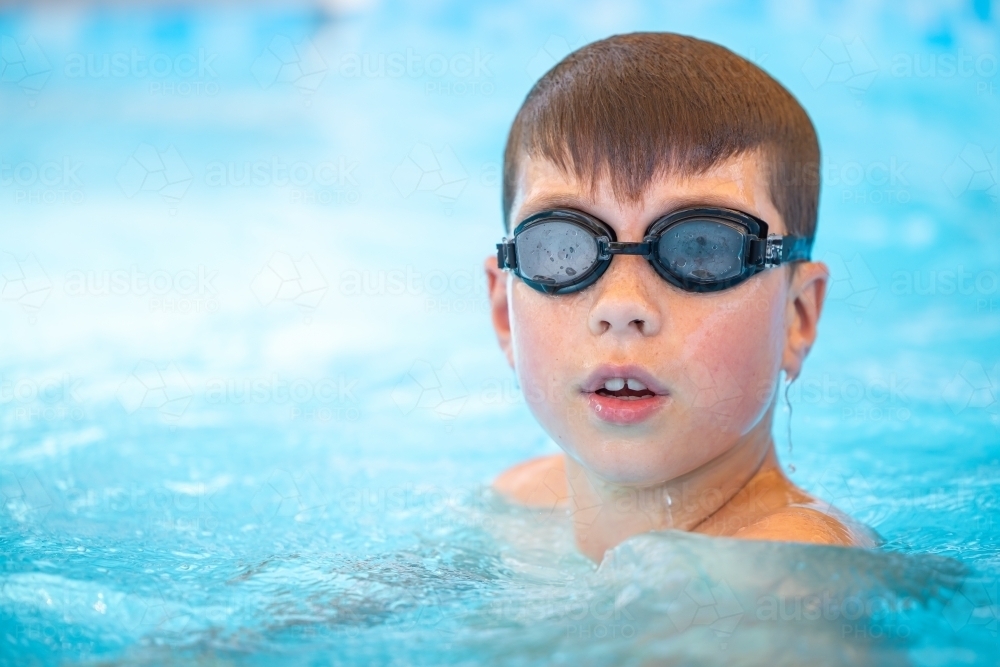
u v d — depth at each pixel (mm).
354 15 8742
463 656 1558
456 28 8508
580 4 8258
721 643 1502
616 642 1546
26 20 8984
